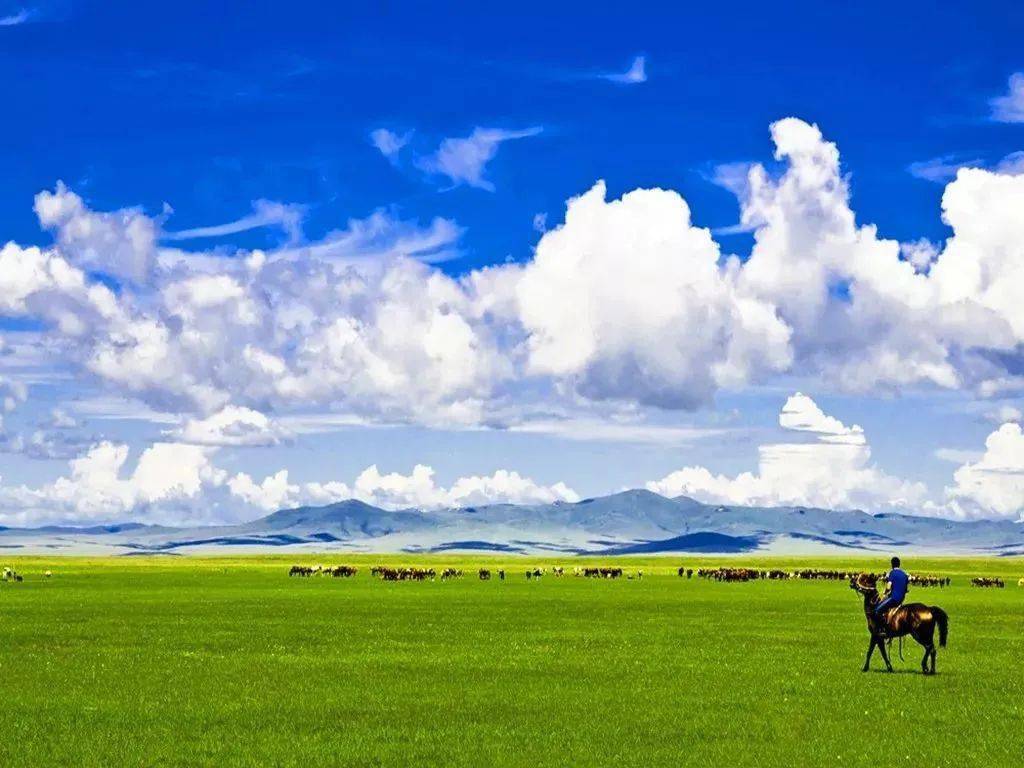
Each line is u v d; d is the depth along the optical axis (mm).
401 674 42875
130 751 28047
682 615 80438
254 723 32031
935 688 39094
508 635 61156
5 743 28969
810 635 61938
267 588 127750
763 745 29062
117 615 76562
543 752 28203
